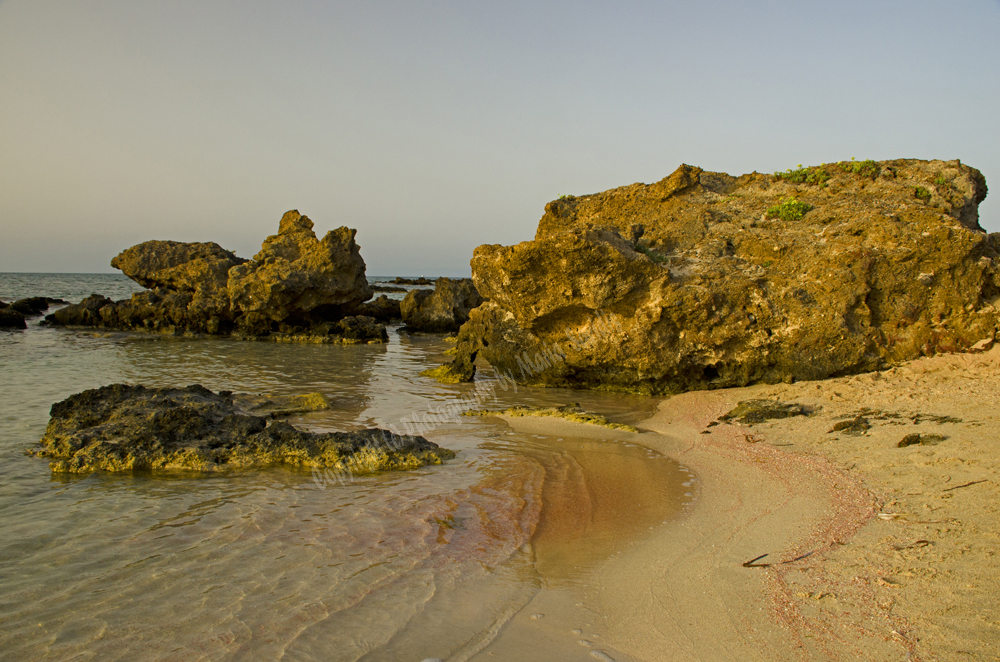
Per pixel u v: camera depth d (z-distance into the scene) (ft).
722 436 38.75
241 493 29.14
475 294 147.74
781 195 62.03
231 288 116.98
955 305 47.83
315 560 21.98
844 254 49.26
